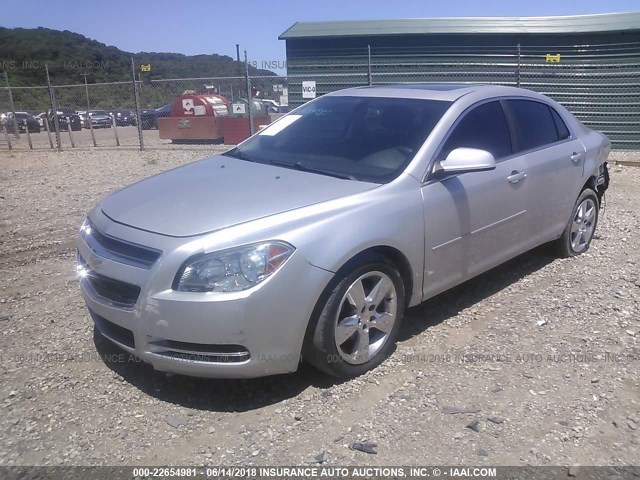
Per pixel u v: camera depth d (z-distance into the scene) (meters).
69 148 18.16
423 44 15.29
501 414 3.24
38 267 5.70
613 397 3.40
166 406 3.35
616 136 14.74
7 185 10.61
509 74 15.05
